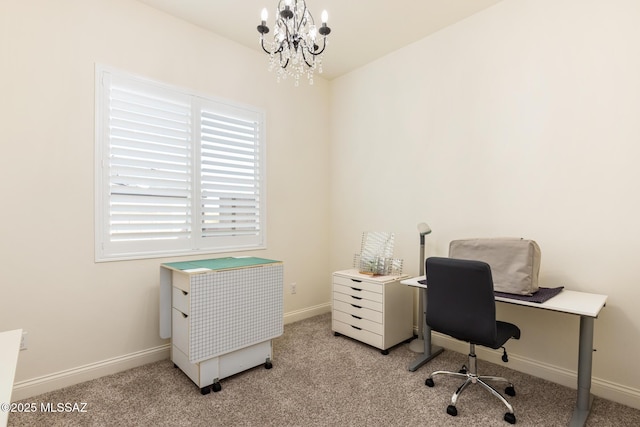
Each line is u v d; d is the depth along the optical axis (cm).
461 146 285
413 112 322
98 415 193
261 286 254
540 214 240
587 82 218
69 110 227
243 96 325
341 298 320
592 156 217
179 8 267
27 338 211
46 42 218
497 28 261
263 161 341
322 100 403
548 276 236
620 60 206
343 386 227
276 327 263
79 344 231
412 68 322
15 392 206
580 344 193
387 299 284
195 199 289
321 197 402
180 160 281
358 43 322
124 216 251
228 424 185
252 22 287
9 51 205
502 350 261
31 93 212
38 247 215
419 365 256
